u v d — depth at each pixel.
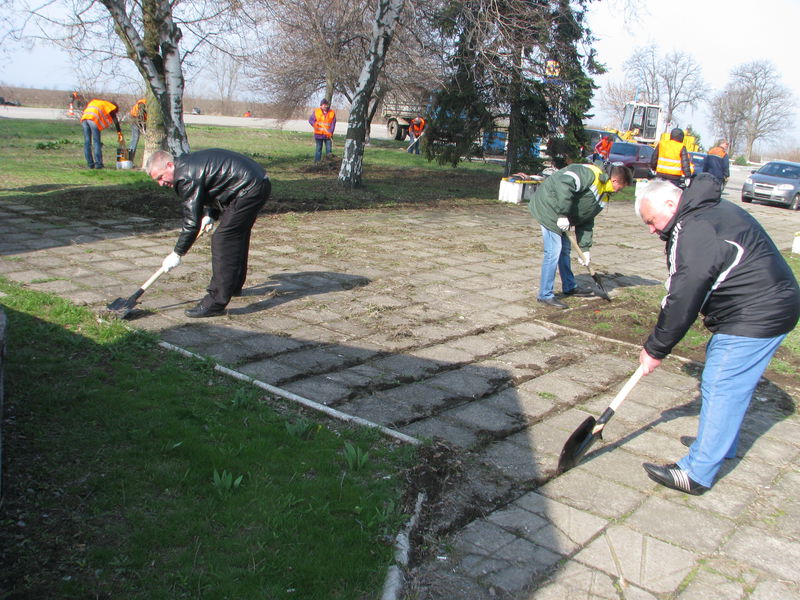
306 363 5.00
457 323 6.23
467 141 17.77
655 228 3.63
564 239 7.30
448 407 4.49
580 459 3.82
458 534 3.20
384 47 14.14
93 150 14.97
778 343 3.52
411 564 2.95
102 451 3.49
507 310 6.78
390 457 3.74
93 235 8.48
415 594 2.76
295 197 13.03
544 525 3.32
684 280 3.43
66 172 13.59
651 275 9.18
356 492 3.34
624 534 3.30
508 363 5.37
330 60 20.75
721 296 3.52
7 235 8.17
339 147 26.69
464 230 11.16
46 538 2.81
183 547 2.85
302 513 3.12
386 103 30.27
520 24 15.14
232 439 3.74
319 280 7.29
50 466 3.31
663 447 4.19
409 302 6.75
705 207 3.48
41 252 7.50
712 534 3.35
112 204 10.46
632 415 4.62
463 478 3.66
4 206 9.84
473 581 2.88
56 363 4.52
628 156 24.00
